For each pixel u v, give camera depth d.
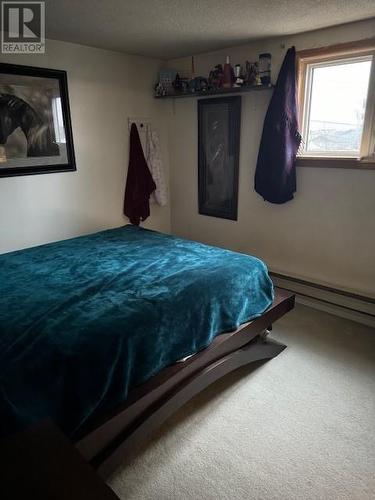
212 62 3.13
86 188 3.18
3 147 2.59
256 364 2.19
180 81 3.27
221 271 2.00
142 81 3.37
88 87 2.99
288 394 1.93
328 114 2.65
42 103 2.73
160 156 3.67
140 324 1.53
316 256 2.88
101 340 1.41
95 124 3.12
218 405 1.86
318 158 2.64
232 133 3.14
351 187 2.56
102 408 1.38
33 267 2.19
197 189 3.62
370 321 2.58
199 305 1.77
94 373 1.34
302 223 2.89
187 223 3.85
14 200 2.74
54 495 0.82
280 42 2.65
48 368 1.29
